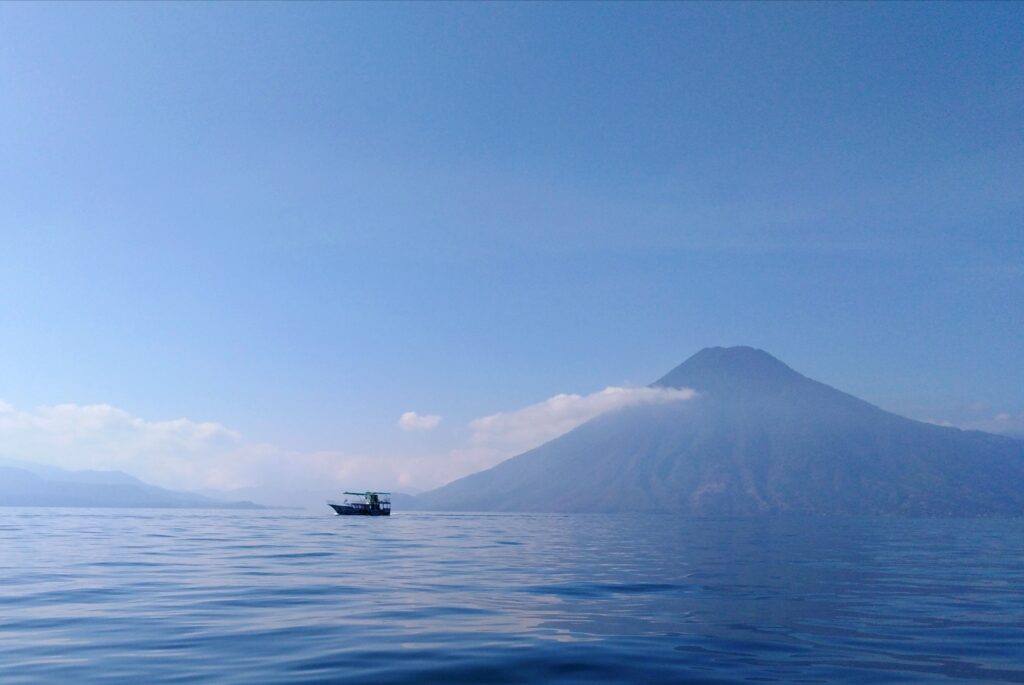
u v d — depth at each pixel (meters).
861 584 32.44
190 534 74.69
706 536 86.88
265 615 22.70
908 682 14.64
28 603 25.08
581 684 14.46
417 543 64.81
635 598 27.16
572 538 78.75
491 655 16.84
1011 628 20.95
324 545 59.38
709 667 15.84
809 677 15.02
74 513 181.62
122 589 28.86
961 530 132.50
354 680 14.66
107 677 14.87
